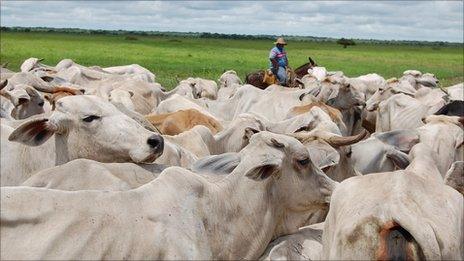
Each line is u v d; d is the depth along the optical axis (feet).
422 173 20.48
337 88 52.26
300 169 20.48
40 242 15.53
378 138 32.58
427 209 16.33
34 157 22.79
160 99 53.62
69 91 40.78
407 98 50.11
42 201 16.24
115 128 21.93
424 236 15.31
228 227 19.21
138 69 83.20
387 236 15.57
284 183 20.40
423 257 15.29
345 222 16.39
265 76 68.28
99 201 16.89
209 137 31.94
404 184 16.87
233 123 33.86
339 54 323.78
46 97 40.78
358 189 17.40
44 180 19.65
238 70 175.32
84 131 22.09
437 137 30.45
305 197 20.79
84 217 16.35
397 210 15.78
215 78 142.31
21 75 45.27
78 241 15.92
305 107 40.86
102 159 22.22
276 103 48.21
